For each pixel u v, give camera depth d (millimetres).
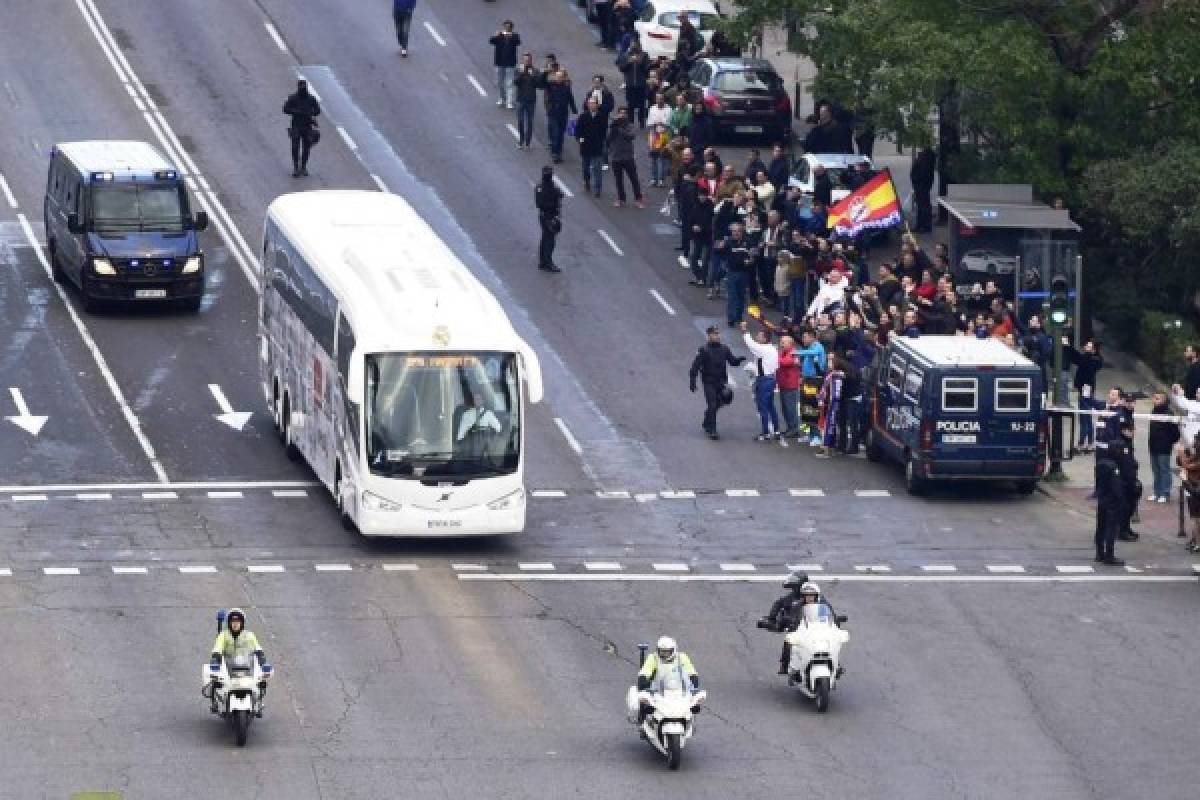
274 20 177125
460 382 96375
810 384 114000
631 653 85938
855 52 139875
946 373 104250
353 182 150250
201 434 112000
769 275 131750
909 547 99438
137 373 120188
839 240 128000
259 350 118312
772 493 106500
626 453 111438
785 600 82062
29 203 147000
